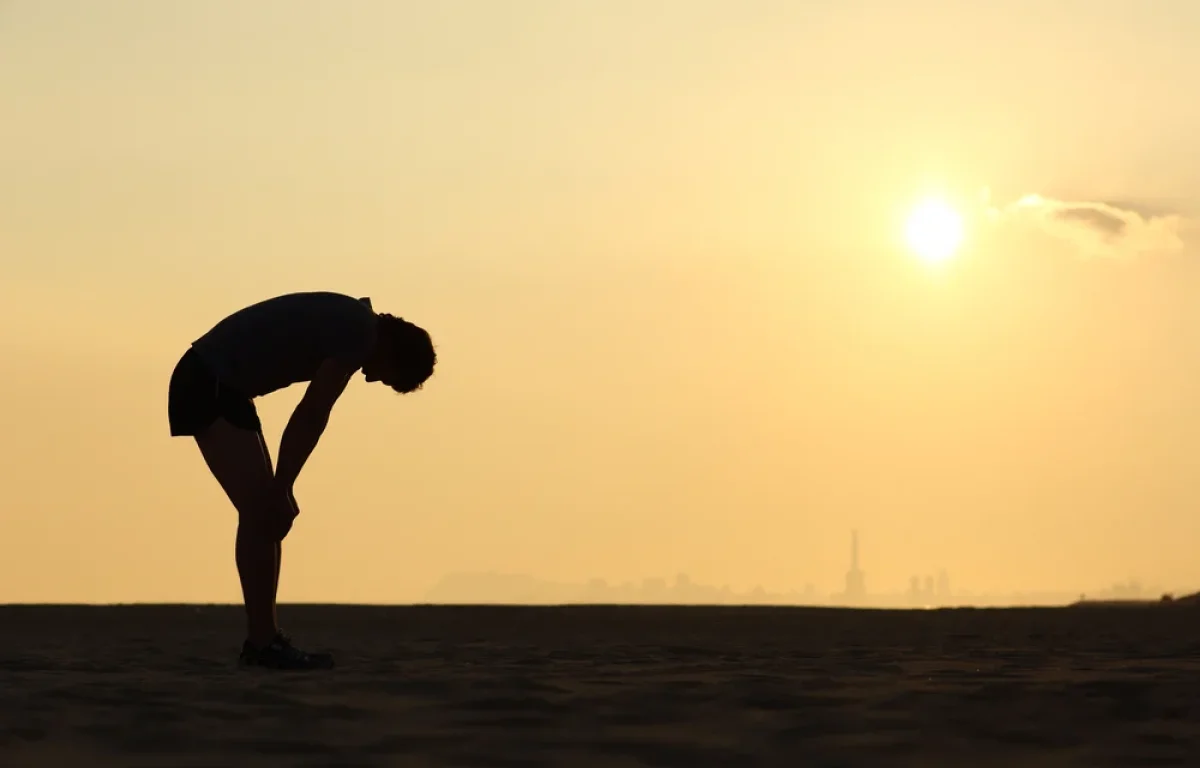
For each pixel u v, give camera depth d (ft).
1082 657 27.63
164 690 17.74
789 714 15.67
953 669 22.91
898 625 55.98
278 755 12.57
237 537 22.99
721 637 41.60
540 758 12.50
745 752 12.96
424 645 34.65
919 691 18.06
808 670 22.63
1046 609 89.04
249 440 23.02
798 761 12.53
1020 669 22.94
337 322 23.13
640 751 12.98
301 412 22.91
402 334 23.82
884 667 23.59
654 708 16.22
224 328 23.03
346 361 23.09
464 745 13.21
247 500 22.94
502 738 13.69
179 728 14.16
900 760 12.60
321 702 16.55
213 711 15.55
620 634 44.93
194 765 11.94
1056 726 14.83
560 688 18.39
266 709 15.80
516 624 56.29
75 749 12.88
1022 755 12.93
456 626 54.08
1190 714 15.89
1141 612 82.33
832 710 16.06
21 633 44.24
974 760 12.61
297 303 23.32
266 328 22.94
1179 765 12.39
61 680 19.79
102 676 20.85
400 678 20.10
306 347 23.04
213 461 23.02
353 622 57.67
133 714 15.16
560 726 14.69
